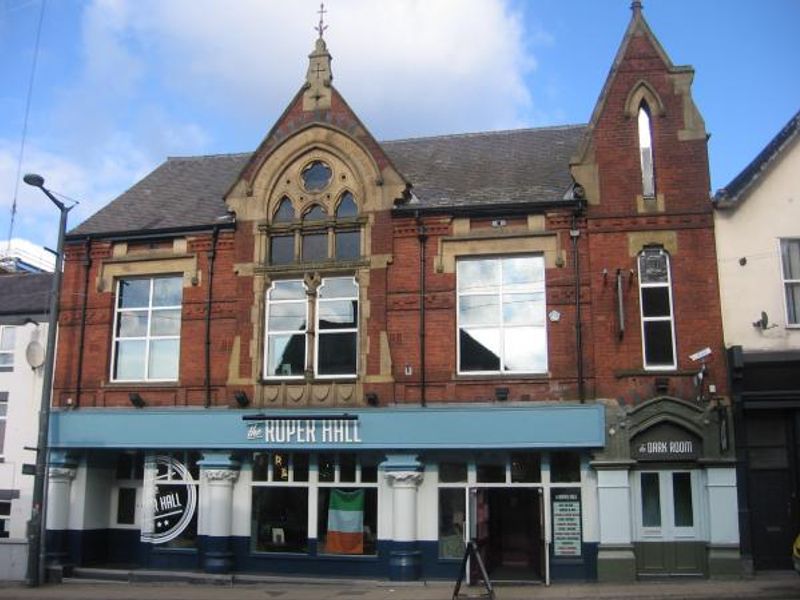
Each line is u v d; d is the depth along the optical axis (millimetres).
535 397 18031
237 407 19406
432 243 19172
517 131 23094
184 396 19969
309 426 18719
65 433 20266
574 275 18328
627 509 17016
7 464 22203
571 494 17766
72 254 21562
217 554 18891
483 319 18828
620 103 18828
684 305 17734
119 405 20406
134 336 20938
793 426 17281
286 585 18078
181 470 20031
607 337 17797
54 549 19859
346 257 19703
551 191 19234
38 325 22719
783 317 17547
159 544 19922
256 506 19406
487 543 17891
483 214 18984
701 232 18016
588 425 17359
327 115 20266
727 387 17234
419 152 22891
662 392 17359
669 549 17000
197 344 20172
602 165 18578
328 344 19469
